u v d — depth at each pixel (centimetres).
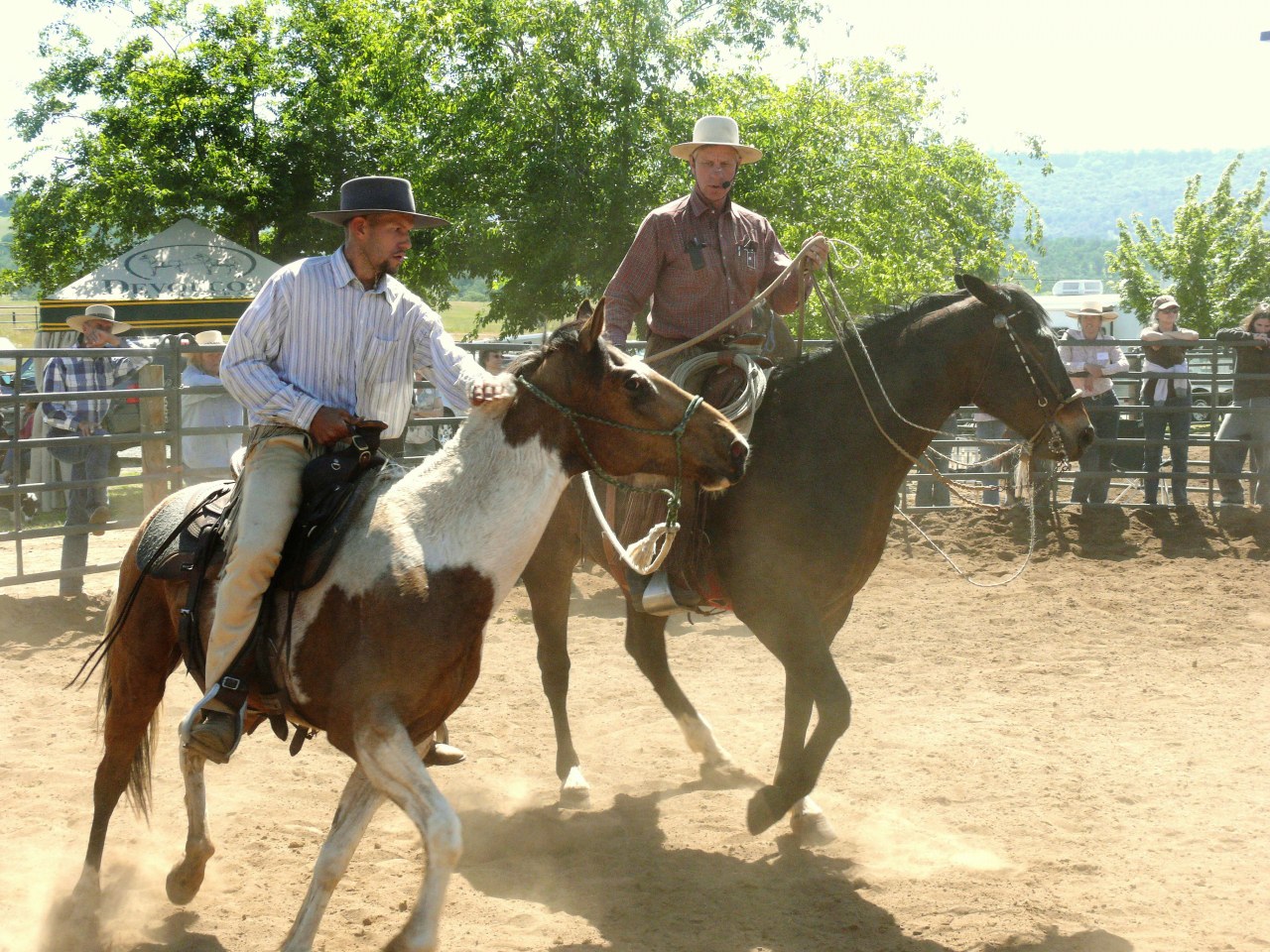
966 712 666
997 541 1106
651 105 2103
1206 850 470
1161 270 2855
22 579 838
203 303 1698
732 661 782
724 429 362
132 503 1433
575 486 530
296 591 346
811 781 442
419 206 2223
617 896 429
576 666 765
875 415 468
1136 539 1106
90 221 2697
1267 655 785
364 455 366
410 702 336
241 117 2495
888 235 2186
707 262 527
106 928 400
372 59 2556
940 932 401
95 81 2675
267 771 566
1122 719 651
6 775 547
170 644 394
